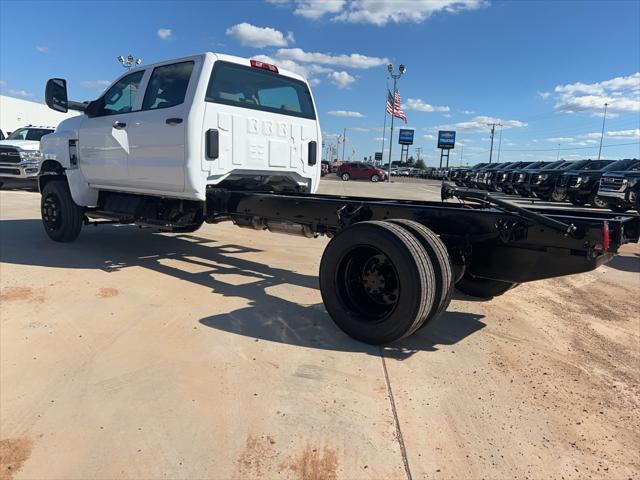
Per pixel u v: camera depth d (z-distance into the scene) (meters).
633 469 2.40
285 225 5.04
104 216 6.69
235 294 5.03
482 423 2.76
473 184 27.33
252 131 5.72
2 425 2.62
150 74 5.79
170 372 3.26
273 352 3.61
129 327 4.03
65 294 4.84
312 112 6.64
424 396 3.04
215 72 5.31
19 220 9.46
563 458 2.47
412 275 3.42
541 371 3.46
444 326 4.31
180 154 5.22
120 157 5.98
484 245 3.91
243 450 2.46
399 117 42.00
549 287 5.93
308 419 2.74
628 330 4.41
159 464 2.34
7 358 3.41
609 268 7.26
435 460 2.42
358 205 4.39
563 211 4.23
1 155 14.52
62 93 6.29
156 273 5.77
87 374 3.20
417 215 4.08
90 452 2.42
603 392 3.18
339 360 3.50
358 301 3.91
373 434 2.62
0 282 5.15
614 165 17.69
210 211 5.55
